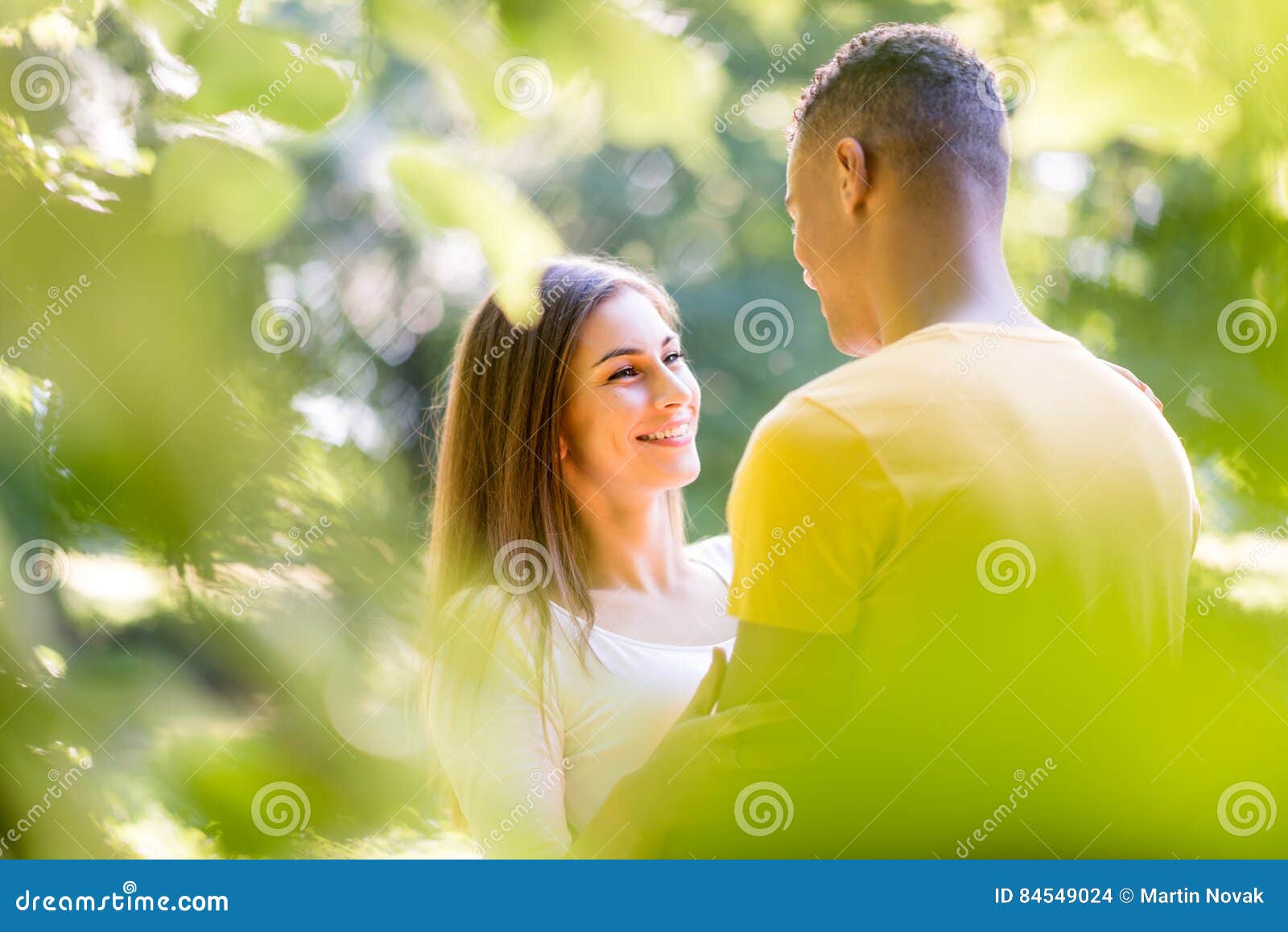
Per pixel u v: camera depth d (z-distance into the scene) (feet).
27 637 5.00
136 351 4.41
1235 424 7.67
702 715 4.48
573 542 6.24
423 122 4.03
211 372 4.57
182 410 4.60
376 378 14.33
